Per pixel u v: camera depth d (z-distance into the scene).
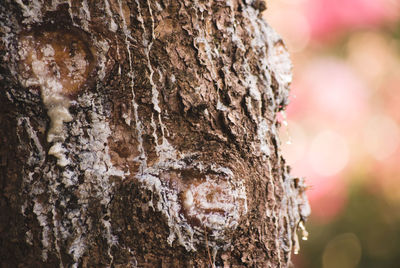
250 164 1.10
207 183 1.07
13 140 1.07
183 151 1.08
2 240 1.08
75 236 1.06
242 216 1.08
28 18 1.04
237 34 1.10
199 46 1.08
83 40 1.05
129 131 1.07
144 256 1.07
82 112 1.06
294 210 1.15
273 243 1.11
